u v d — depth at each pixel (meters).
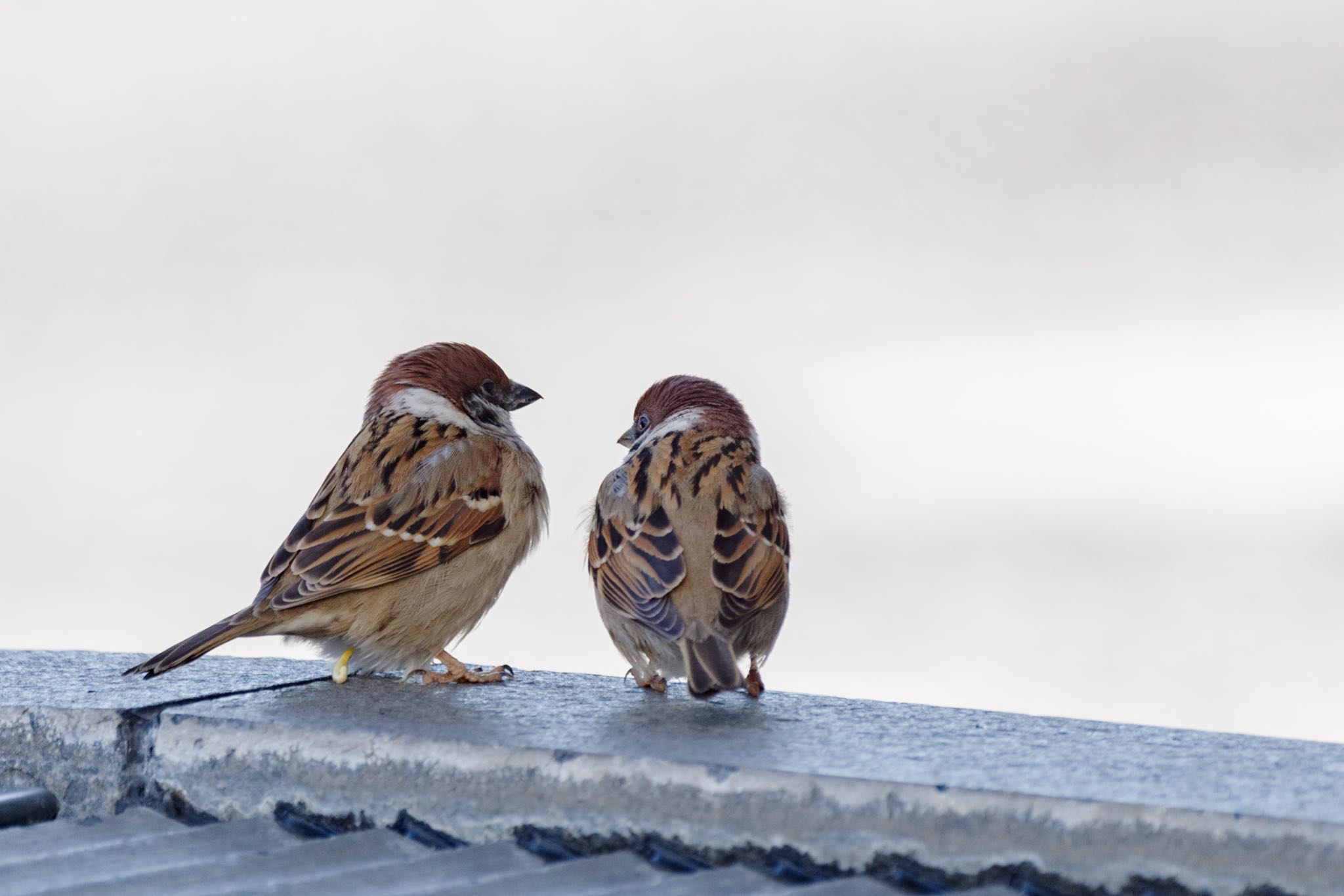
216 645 8.80
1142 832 5.31
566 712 7.36
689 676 7.98
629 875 5.55
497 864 5.73
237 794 6.74
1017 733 6.79
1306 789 5.62
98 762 7.01
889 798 5.63
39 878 5.56
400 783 6.46
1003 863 5.47
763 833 5.79
